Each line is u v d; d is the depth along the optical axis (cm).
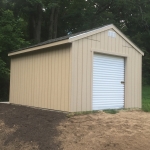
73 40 748
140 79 999
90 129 595
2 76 1489
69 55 760
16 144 572
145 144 509
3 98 1576
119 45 914
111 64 895
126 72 940
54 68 830
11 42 1455
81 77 772
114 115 753
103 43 852
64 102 772
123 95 938
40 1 1909
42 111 821
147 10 2877
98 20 2691
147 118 719
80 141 537
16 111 858
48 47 841
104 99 859
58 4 2270
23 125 666
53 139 559
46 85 867
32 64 962
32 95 952
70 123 647
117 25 2686
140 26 2844
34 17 2183
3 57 1506
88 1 2684
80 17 2670
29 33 2234
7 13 1514
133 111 887
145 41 2759
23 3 2039
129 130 585
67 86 762
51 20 2239
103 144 514
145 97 1570
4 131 651
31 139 575
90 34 801
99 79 845
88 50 800
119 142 518
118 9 2822
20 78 1048
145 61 2573
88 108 789
